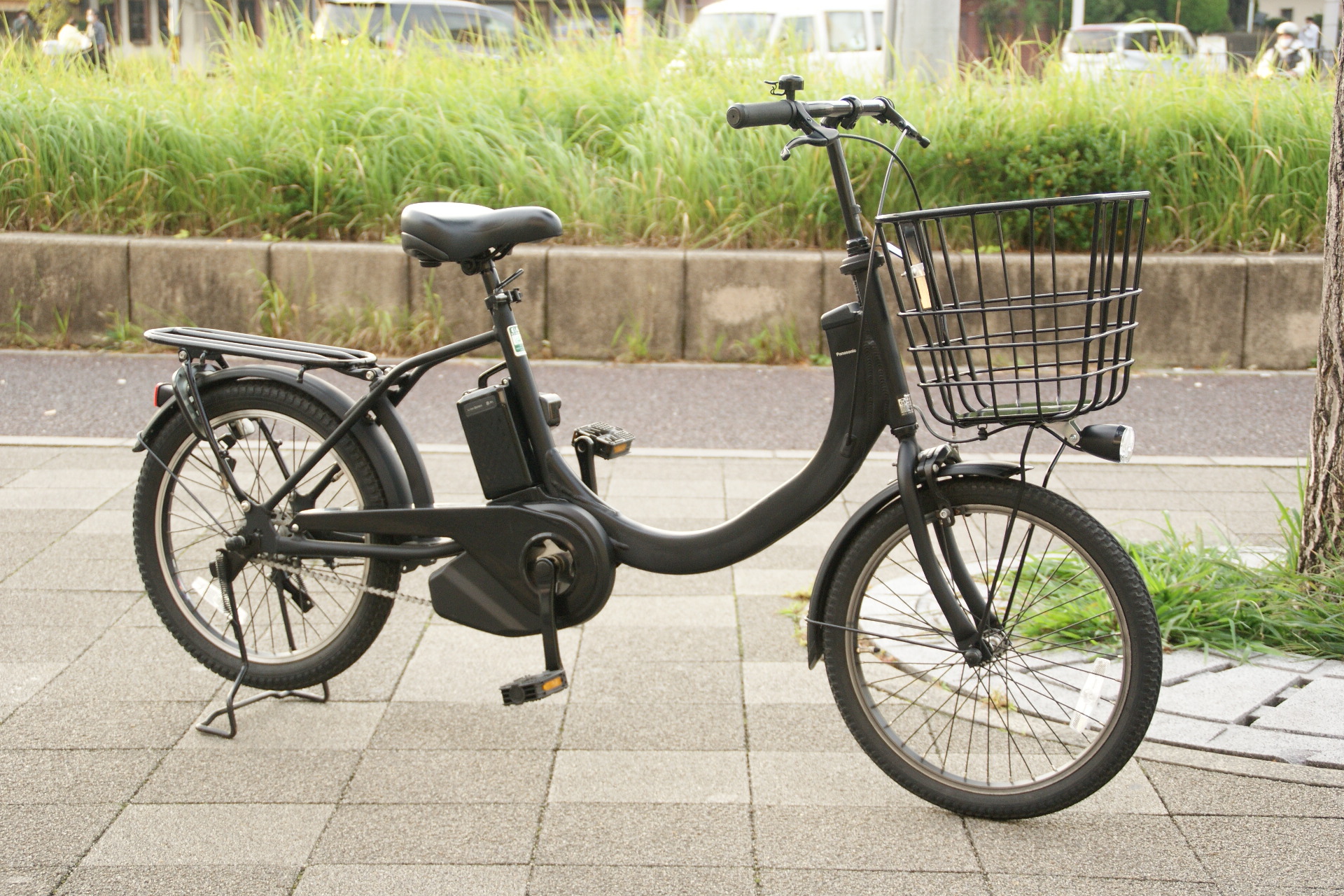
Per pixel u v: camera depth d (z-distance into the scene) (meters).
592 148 7.84
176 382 2.92
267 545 2.91
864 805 2.60
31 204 7.36
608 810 2.57
